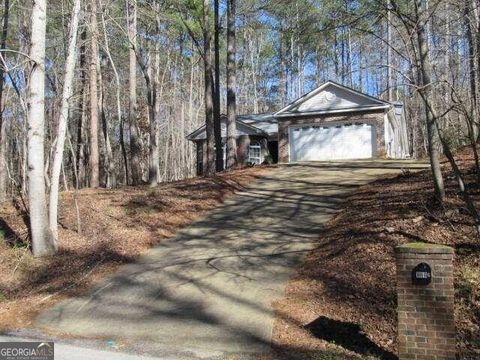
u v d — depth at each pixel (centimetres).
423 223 976
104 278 1045
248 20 2872
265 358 669
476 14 1079
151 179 2072
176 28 2516
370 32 1127
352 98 2541
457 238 882
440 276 600
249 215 1393
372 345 683
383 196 1289
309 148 2622
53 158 1305
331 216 1282
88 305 919
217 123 2433
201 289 937
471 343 651
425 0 1049
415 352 597
